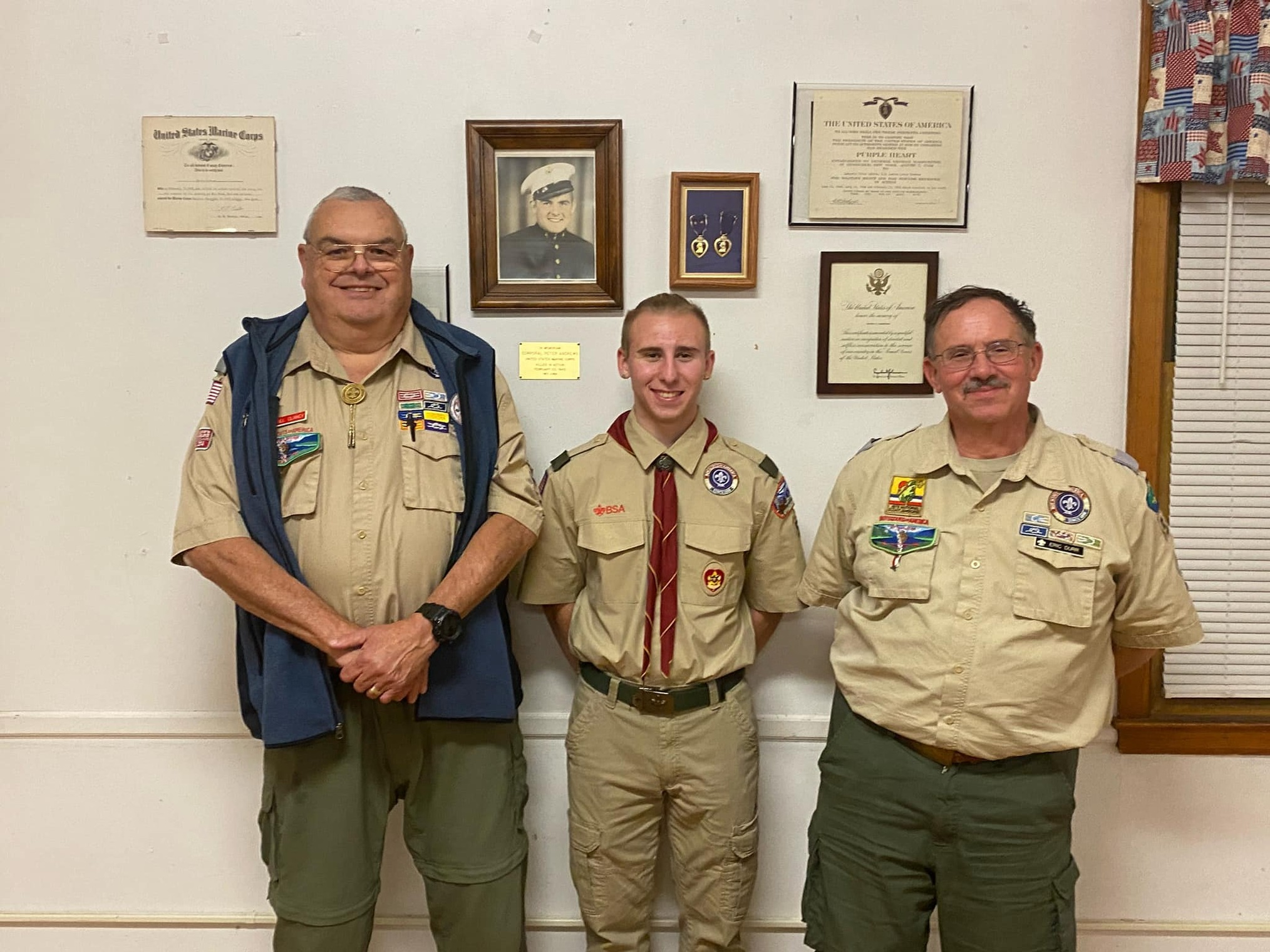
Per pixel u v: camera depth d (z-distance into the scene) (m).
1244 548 1.74
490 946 1.50
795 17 1.67
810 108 1.67
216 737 1.76
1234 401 1.72
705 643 1.52
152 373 1.71
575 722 1.60
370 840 1.47
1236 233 1.71
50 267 1.69
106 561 1.74
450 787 1.48
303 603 1.31
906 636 1.33
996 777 1.32
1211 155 1.63
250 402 1.37
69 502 1.73
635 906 1.62
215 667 1.76
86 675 1.75
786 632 1.76
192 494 1.36
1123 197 1.70
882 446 1.48
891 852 1.37
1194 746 1.73
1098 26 1.67
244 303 1.70
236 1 1.65
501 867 1.49
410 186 1.68
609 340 1.71
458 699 1.43
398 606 1.39
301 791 1.41
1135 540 1.31
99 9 1.65
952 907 1.36
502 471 1.45
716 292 1.71
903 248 1.71
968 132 1.68
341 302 1.36
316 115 1.67
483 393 1.47
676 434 1.58
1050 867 1.32
